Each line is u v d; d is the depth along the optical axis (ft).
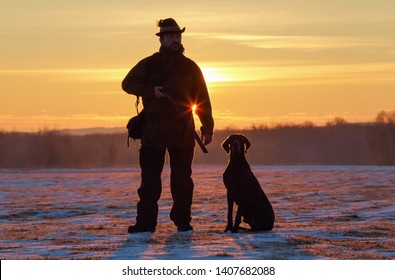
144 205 50.29
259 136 453.17
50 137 370.32
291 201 82.33
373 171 206.18
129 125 50.80
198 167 308.60
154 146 50.16
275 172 207.82
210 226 54.29
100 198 94.17
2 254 40.93
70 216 67.36
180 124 50.31
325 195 92.48
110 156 378.73
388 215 62.49
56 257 39.60
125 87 50.62
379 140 388.16
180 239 45.98
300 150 443.73
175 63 50.42
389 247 42.29
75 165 365.81
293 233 48.78
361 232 48.80
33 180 159.84
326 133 453.99
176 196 50.78
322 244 43.50
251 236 47.52
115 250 41.68
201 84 50.83
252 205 49.34
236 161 49.32
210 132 51.11
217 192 103.55
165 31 50.31
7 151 364.79
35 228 54.19
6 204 82.84
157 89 49.65
